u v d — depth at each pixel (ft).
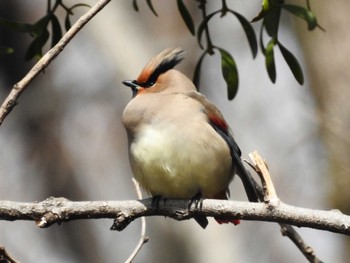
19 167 51.65
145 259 51.06
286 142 49.24
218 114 32.04
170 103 31.42
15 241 53.06
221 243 48.85
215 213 27.73
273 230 49.34
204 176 31.04
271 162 48.60
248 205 26.71
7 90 50.83
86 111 51.88
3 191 51.08
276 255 49.16
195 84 31.73
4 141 51.78
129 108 31.63
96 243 52.85
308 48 42.04
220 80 51.78
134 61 50.08
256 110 52.03
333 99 41.47
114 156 51.75
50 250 53.01
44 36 30.12
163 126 30.99
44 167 51.57
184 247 48.98
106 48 50.55
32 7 50.83
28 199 51.19
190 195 31.53
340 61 41.29
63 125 51.93
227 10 30.48
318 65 41.73
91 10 25.30
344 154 41.81
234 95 30.63
